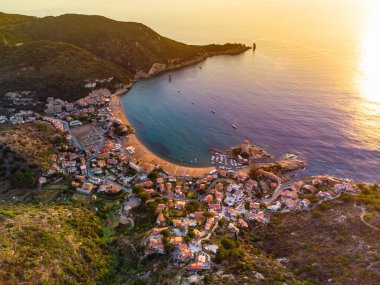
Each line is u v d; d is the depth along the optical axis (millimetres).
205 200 125500
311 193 130000
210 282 76312
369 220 96875
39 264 76500
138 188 127438
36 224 91875
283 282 75688
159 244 92438
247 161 156500
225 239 93625
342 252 86688
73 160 150875
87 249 91688
